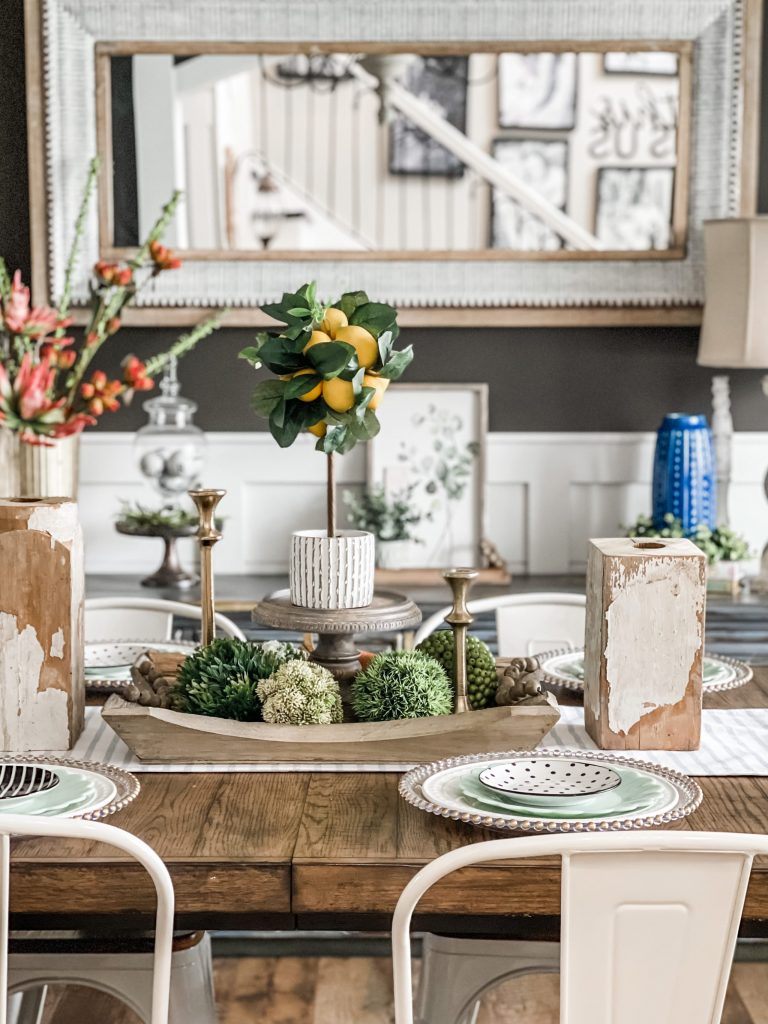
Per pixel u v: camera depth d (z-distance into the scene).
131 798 1.51
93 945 1.77
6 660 1.75
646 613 1.74
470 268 3.57
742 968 2.82
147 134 3.56
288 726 1.72
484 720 1.70
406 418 3.60
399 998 1.28
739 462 3.65
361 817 1.51
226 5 3.48
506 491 3.68
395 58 4.46
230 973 2.80
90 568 3.68
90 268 3.57
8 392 2.24
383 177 4.45
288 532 3.68
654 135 3.87
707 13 3.50
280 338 1.73
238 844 1.42
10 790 1.51
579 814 1.45
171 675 1.98
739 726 1.89
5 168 3.59
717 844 1.20
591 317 3.59
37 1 3.49
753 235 3.23
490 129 4.36
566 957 1.24
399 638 3.17
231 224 4.04
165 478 3.38
